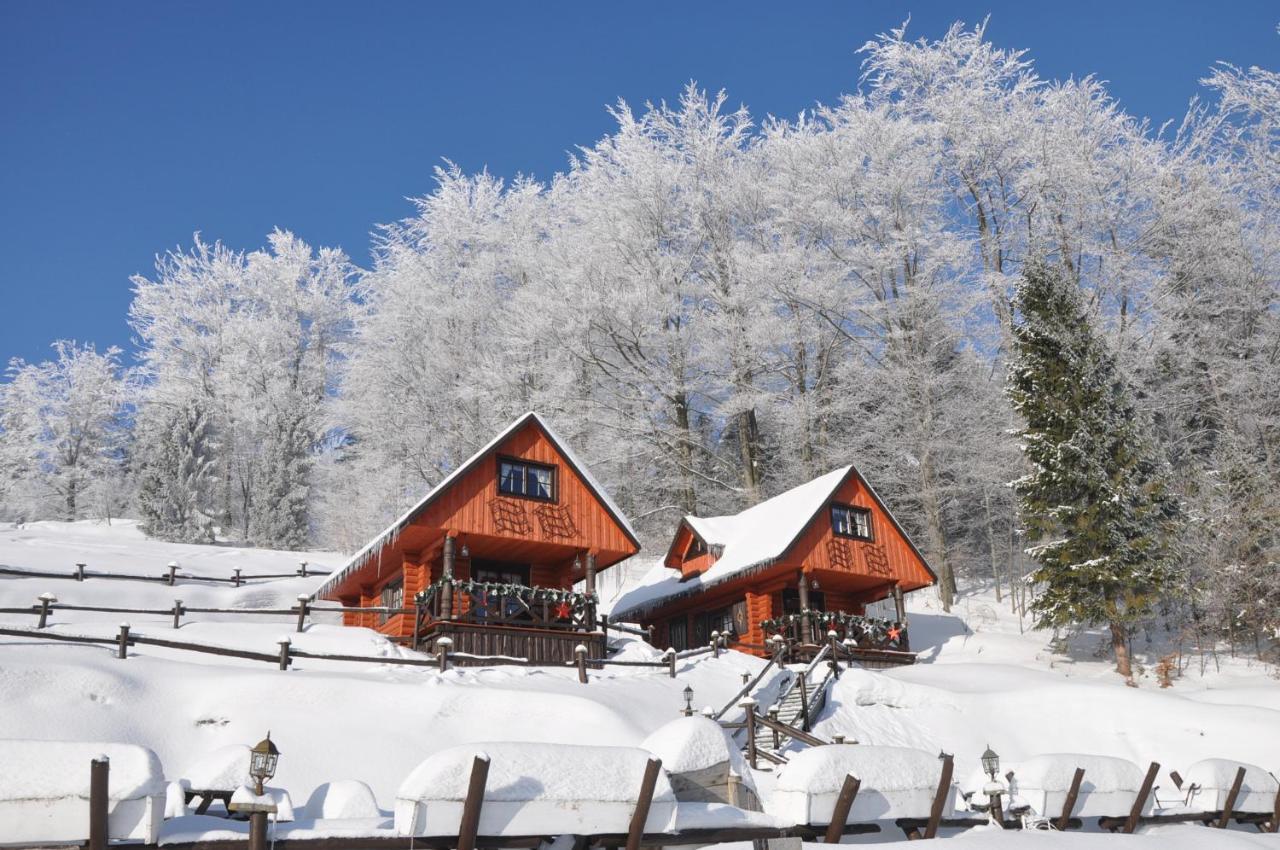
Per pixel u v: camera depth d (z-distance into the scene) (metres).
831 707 20.62
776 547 27.00
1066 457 26.38
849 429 37.88
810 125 39.97
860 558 28.28
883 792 8.87
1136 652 26.91
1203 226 34.62
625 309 36.06
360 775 13.23
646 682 20.22
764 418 39.88
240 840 6.30
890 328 36.44
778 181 39.47
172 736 13.53
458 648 21.08
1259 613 25.72
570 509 24.09
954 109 37.31
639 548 24.52
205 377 51.84
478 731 15.12
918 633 31.30
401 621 24.28
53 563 27.75
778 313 38.12
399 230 47.09
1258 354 33.00
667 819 7.37
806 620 26.50
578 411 37.03
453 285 45.22
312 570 33.94
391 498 40.75
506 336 38.84
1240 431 31.52
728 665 23.48
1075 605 25.39
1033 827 10.56
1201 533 27.30
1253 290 33.72
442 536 22.75
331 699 15.05
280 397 50.19
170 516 41.06
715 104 40.22
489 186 47.16
